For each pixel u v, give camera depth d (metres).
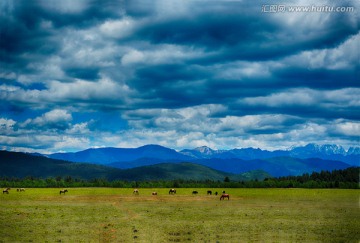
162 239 42.44
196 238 43.12
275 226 52.16
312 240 42.84
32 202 91.88
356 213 67.62
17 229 48.28
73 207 79.12
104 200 102.50
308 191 157.75
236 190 173.12
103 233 46.00
